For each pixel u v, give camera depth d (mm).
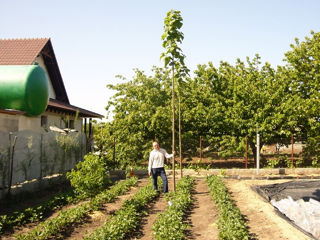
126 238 7082
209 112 18500
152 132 19719
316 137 17734
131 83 22297
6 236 7309
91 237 6688
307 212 7293
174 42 10469
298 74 20391
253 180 14406
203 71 20281
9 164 10695
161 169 11445
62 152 14625
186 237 7027
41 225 7539
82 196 9914
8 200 10242
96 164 9266
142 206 9633
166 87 22094
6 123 11617
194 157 20141
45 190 12523
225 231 6715
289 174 16312
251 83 19344
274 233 6875
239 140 18766
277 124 17859
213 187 11539
